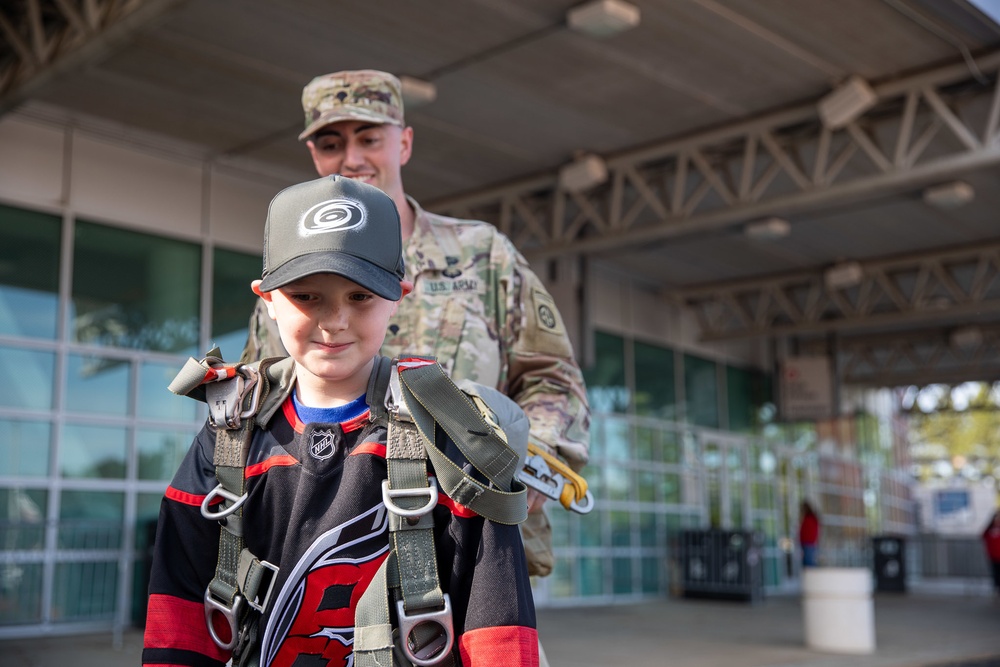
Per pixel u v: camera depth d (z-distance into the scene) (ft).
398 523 4.35
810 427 72.84
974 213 45.27
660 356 58.70
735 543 54.80
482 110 33.88
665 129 35.70
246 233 38.78
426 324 7.45
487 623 4.36
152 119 34.53
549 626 40.11
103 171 35.01
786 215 45.47
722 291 58.44
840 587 32.32
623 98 33.09
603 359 54.75
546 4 26.78
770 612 48.06
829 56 30.30
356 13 27.25
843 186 32.96
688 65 30.71
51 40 26.58
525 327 7.69
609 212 42.37
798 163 36.01
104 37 24.08
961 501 110.22
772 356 65.62
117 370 34.81
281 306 4.41
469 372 7.45
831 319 58.95
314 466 4.50
